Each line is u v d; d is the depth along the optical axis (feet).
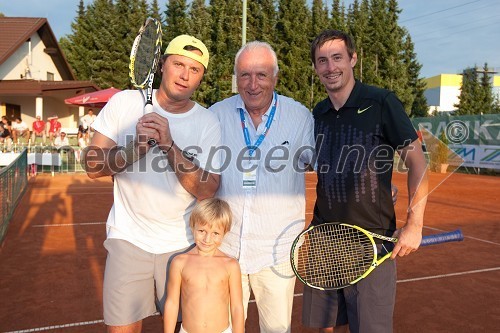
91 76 133.80
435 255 21.76
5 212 25.91
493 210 35.68
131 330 9.16
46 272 18.53
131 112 9.32
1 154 52.47
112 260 9.11
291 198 9.94
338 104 9.69
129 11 135.03
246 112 9.97
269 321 10.05
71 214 32.30
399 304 15.53
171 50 8.74
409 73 143.54
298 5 121.19
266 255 9.80
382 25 131.95
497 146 63.31
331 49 9.23
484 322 14.14
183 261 9.14
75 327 13.37
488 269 19.60
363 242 9.39
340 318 10.23
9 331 13.09
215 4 119.75
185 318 9.15
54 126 70.18
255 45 9.55
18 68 80.59
